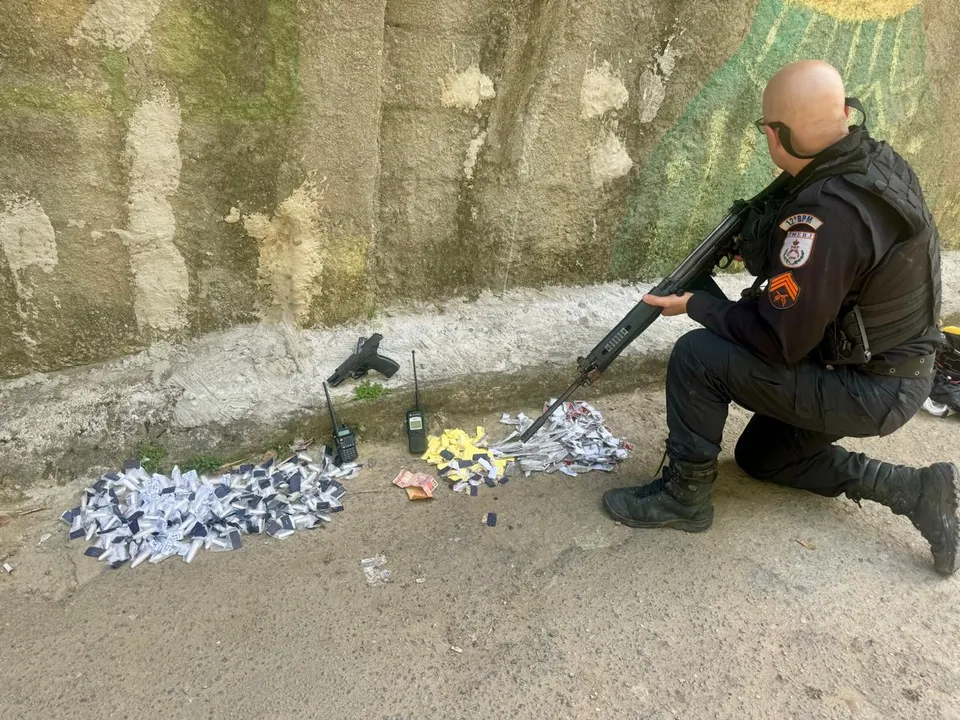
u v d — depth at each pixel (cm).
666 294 193
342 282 230
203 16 177
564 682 152
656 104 246
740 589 179
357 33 193
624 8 222
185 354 217
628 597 175
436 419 238
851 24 261
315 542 188
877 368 170
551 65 222
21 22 161
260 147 199
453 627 165
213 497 197
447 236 240
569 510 206
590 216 259
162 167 190
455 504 206
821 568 188
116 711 141
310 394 217
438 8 199
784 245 156
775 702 150
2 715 138
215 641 157
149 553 179
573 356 252
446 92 213
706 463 186
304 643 158
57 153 177
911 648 165
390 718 142
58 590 168
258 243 215
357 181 215
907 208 146
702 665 158
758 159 277
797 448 205
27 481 190
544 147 237
